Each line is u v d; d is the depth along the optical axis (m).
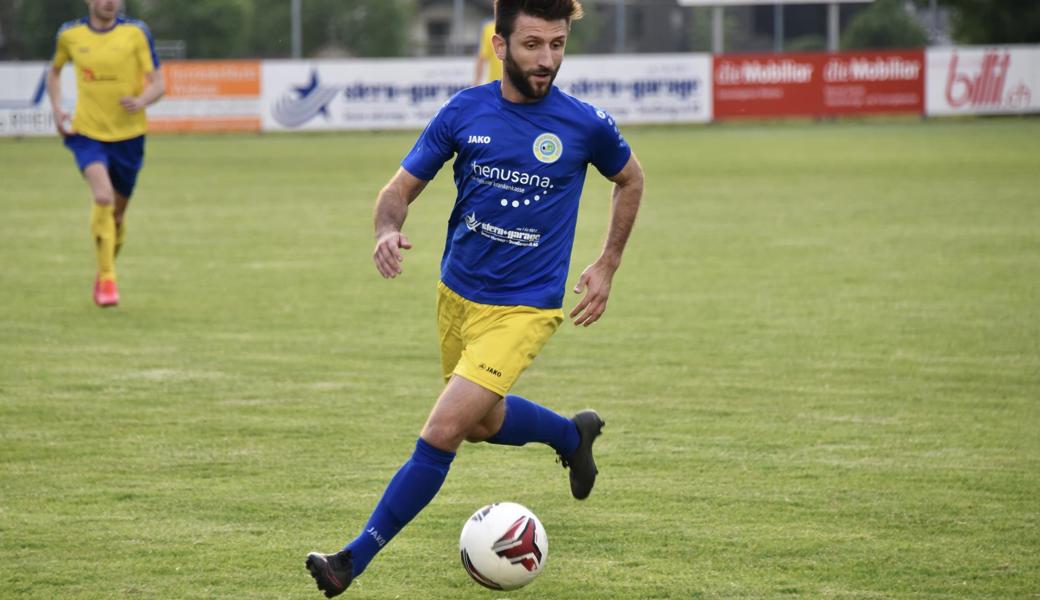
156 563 8.64
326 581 7.70
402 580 8.43
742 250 24.88
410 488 8.02
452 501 10.12
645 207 32.50
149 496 10.13
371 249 25.66
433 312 18.81
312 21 98.25
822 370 14.88
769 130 58.97
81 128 18.75
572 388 14.07
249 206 33.69
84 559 8.70
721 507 9.88
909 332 17.03
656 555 8.81
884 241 25.81
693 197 34.62
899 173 39.84
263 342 16.61
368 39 99.19
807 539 9.11
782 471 10.86
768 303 19.28
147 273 22.56
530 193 8.27
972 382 14.27
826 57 60.28
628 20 113.62
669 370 14.95
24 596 8.02
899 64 60.28
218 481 10.55
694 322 17.89
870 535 9.20
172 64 58.88
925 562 8.64
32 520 9.52
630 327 17.59
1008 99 60.62
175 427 12.35
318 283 21.48
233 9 90.44
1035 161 42.44
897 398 13.55
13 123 57.31
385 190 8.38
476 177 8.30
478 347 8.28
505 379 8.22
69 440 11.84
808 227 28.22
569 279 22.11
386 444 11.74
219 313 18.72
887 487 10.38
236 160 48.25
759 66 60.22
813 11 107.00
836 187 36.47
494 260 8.38
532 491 10.36
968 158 44.06
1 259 24.23
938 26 89.81
